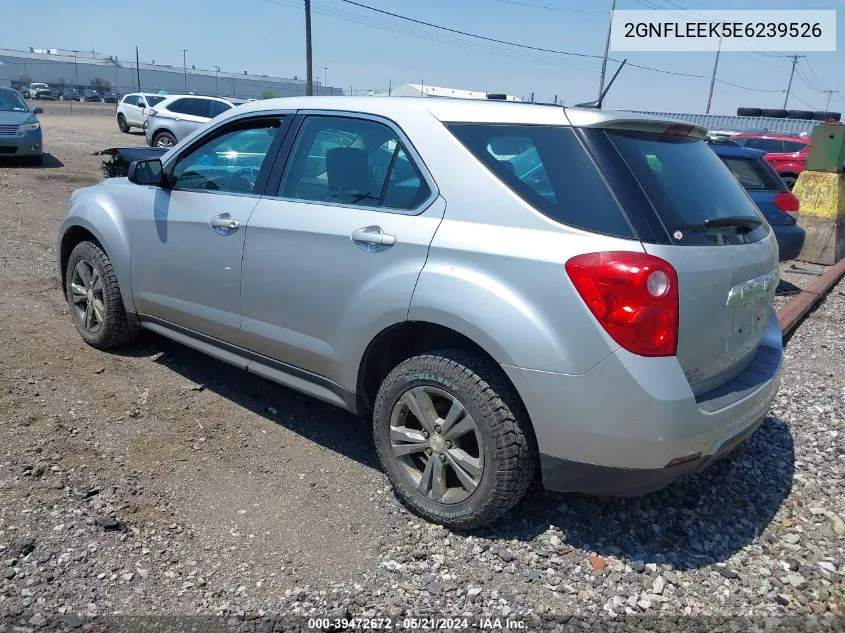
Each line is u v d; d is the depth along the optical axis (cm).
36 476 338
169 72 10156
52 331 525
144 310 456
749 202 357
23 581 272
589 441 277
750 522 343
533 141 301
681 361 277
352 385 344
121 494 332
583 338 271
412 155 326
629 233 272
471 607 277
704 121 3356
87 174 1423
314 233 347
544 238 282
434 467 319
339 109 363
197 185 423
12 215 952
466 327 292
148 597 271
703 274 281
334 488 353
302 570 293
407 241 313
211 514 325
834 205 1051
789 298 824
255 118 404
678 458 278
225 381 466
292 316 362
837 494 373
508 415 293
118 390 439
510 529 324
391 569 296
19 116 1451
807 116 2845
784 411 477
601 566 303
